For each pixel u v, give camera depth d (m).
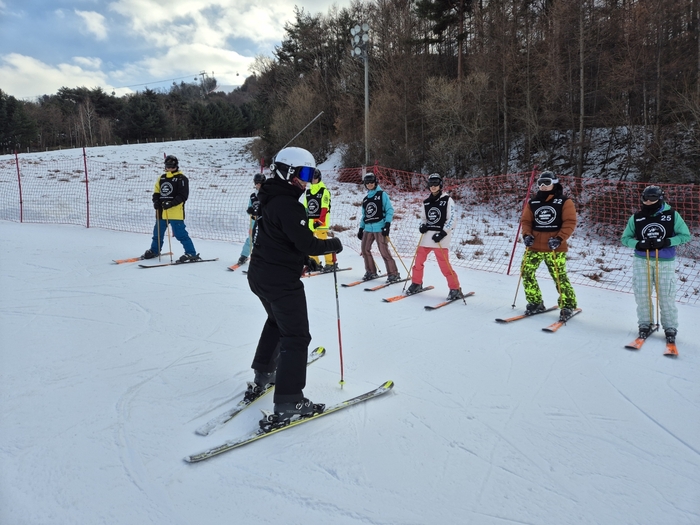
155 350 4.24
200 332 4.75
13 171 19.58
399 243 11.12
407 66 25.28
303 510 2.24
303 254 3.10
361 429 3.00
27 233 10.49
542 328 5.16
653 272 4.84
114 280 6.80
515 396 3.50
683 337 4.95
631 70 17.80
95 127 56.78
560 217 5.38
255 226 3.13
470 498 2.35
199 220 12.69
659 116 17.33
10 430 2.85
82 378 3.62
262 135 31.53
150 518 2.15
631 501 2.36
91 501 2.25
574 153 20.52
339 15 39.47
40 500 2.24
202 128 53.06
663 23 17.56
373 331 4.98
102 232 11.13
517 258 9.92
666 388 3.68
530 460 2.70
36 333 4.57
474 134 20.72
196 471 2.52
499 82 21.70
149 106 52.75
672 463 2.70
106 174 20.08
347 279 7.54
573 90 20.34
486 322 5.36
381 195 7.04
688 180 15.61
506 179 19.23
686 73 17.02
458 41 24.92
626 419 3.19
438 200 6.22
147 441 2.78
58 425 2.93
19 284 6.40
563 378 3.85
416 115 23.69
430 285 7.17
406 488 2.42
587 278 8.39
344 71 32.16
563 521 2.20
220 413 3.14
